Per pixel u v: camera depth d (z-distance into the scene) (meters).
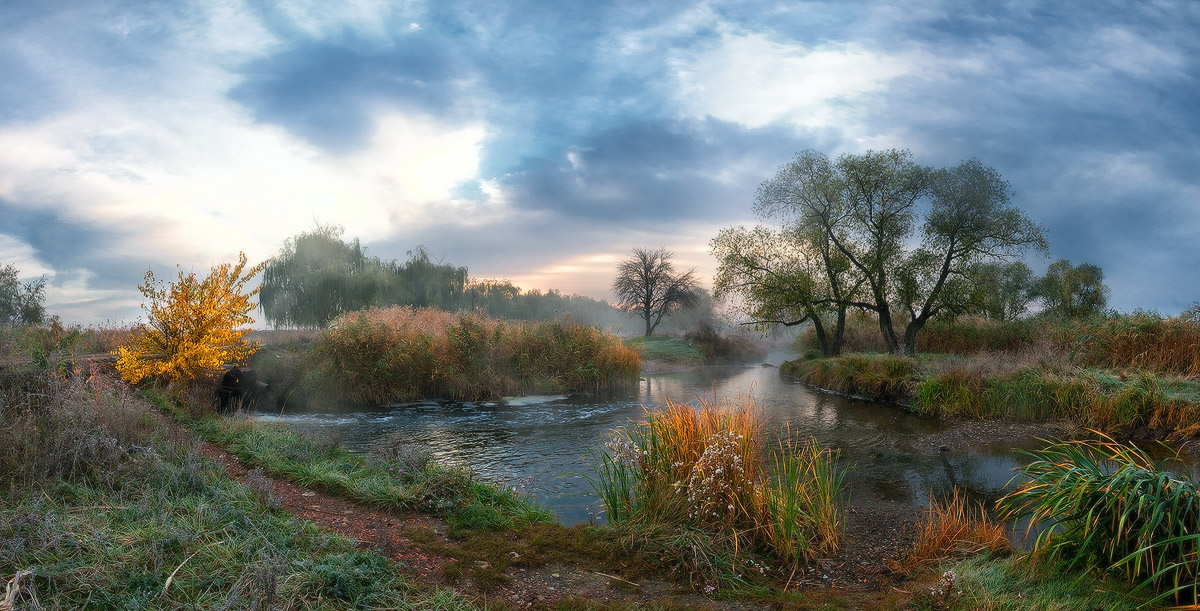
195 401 9.15
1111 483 4.23
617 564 4.62
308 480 6.21
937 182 25.02
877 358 19.14
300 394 14.05
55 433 5.47
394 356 15.20
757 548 5.05
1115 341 14.80
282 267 31.33
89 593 3.25
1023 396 12.02
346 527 5.01
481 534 5.09
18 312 22.22
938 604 3.91
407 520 5.38
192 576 3.56
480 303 41.66
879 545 5.36
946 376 13.70
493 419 12.63
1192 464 8.34
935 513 6.37
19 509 4.09
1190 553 3.74
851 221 26.80
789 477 5.45
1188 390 10.84
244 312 10.85
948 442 10.25
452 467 6.68
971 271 24.89
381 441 9.84
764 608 4.05
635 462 5.95
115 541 3.89
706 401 6.48
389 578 3.95
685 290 51.31
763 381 23.05
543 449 9.68
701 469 5.36
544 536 5.05
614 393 17.92
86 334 13.67
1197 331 13.84
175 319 10.13
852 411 14.07
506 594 4.06
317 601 3.45
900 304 25.84
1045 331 18.28
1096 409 10.80
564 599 4.02
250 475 5.75
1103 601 3.76
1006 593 3.95
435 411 13.71
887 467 8.53
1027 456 9.16
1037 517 4.70
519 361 17.77
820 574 4.71
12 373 7.45
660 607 3.96
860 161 25.92
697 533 4.98
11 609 3.00
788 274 27.58
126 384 9.07
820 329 27.67
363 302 31.23
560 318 20.47
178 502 4.74
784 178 27.64
